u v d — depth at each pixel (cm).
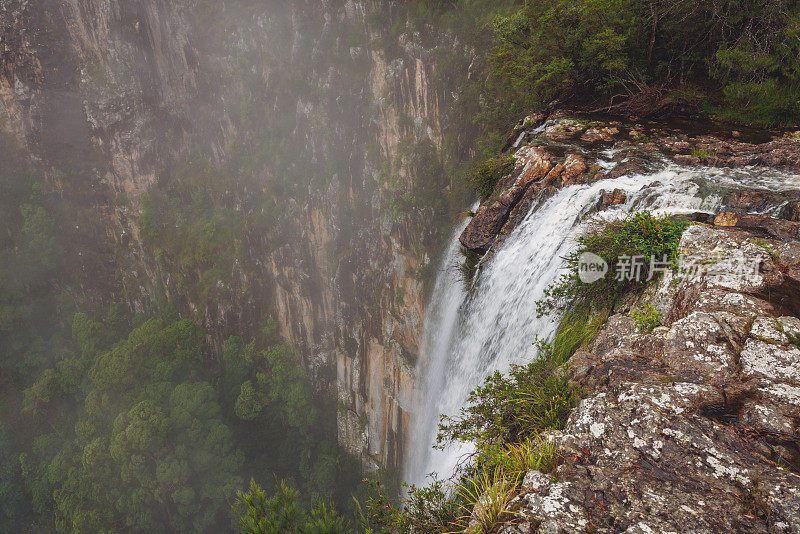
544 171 1470
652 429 531
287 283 7381
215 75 7975
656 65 2208
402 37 5591
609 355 727
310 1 6588
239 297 7662
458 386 1570
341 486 6412
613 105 2050
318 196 6906
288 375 6881
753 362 607
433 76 5391
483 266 1499
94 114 8612
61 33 8544
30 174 9012
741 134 1733
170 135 8606
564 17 2048
